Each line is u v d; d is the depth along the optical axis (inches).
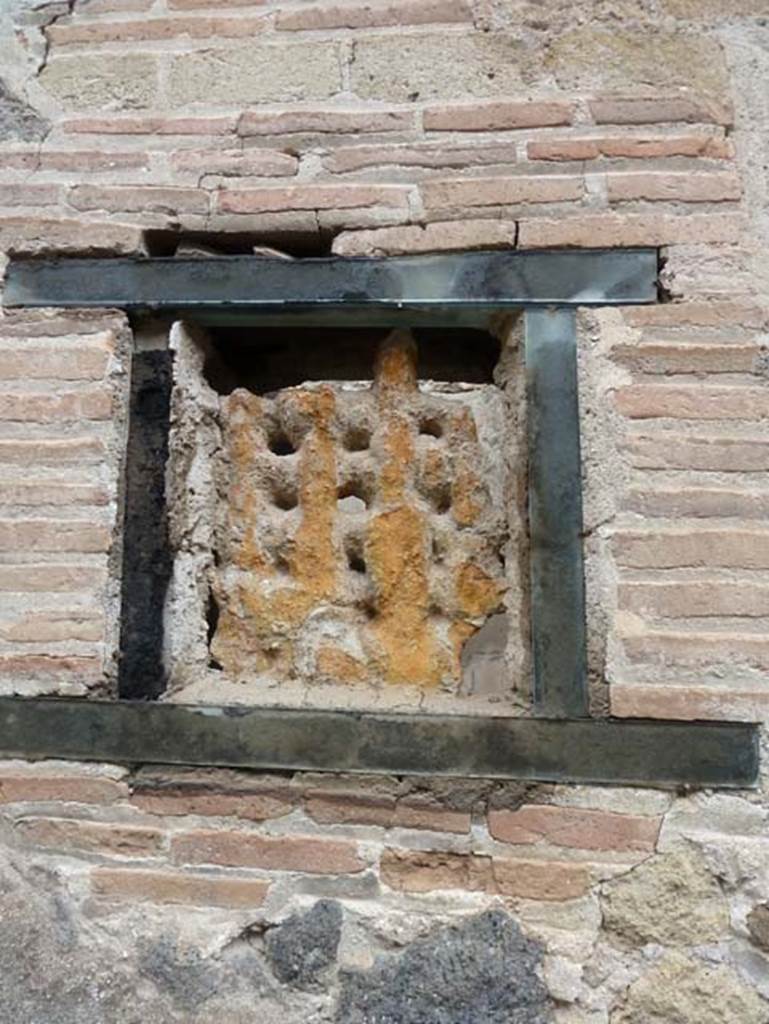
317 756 49.4
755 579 48.4
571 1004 46.5
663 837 47.5
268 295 52.5
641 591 48.7
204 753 50.0
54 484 52.2
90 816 50.6
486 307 51.8
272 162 54.2
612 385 50.4
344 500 56.6
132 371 53.6
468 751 48.6
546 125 53.4
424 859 48.8
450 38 54.9
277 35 56.0
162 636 51.3
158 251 55.1
